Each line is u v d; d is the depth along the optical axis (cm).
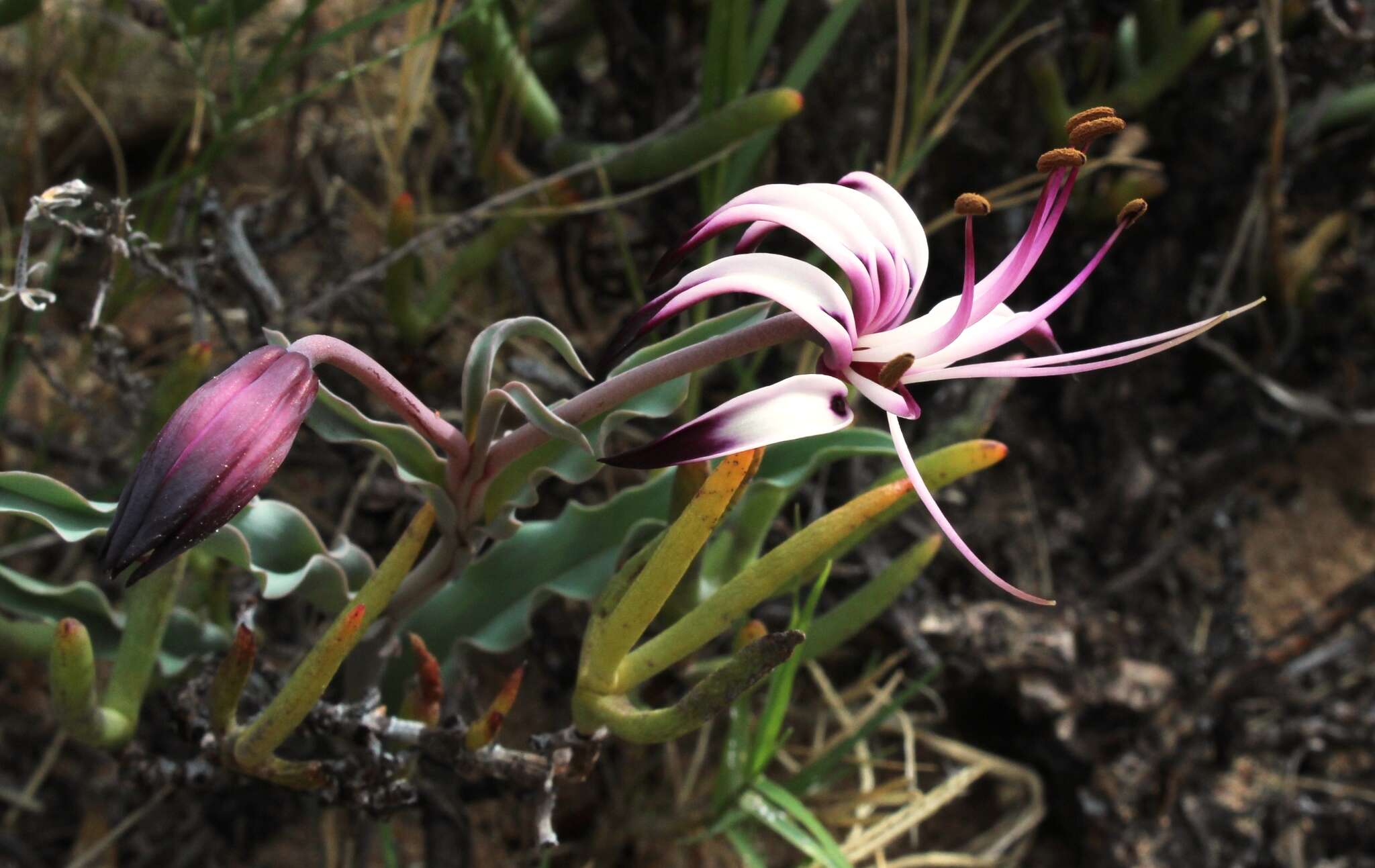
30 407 40
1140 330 40
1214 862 34
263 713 25
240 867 34
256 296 31
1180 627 38
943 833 36
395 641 27
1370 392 43
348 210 41
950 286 39
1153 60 37
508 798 34
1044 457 39
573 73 42
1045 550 38
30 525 36
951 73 37
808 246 35
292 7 49
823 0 36
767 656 24
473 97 39
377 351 35
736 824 31
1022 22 36
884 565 35
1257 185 39
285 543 27
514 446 25
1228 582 38
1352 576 41
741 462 23
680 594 28
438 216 38
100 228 31
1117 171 40
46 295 26
